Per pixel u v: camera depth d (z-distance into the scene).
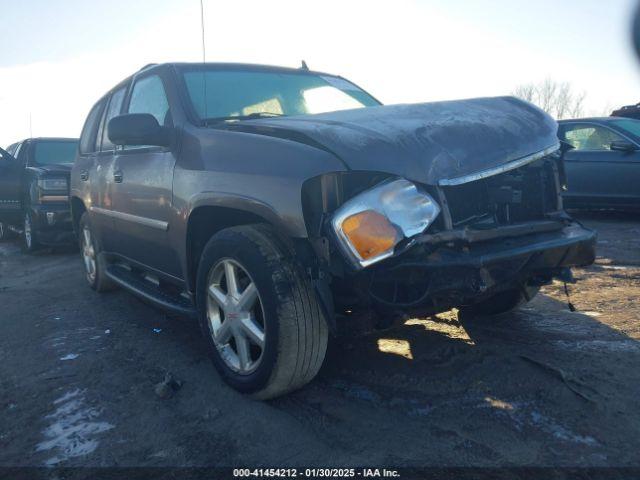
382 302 2.40
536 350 3.18
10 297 5.09
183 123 3.16
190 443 2.31
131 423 2.51
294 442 2.27
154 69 3.74
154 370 3.13
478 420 2.40
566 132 8.56
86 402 2.76
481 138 2.60
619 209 8.03
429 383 2.77
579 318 3.79
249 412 2.54
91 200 4.62
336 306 2.56
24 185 7.73
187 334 3.77
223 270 2.79
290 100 3.69
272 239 2.53
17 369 3.25
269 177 2.46
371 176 2.40
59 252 7.81
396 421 2.41
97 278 4.91
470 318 3.80
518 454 2.13
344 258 2.25
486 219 2.62
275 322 2.41
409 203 2.29
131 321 4.14
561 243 2.58
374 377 2.85
